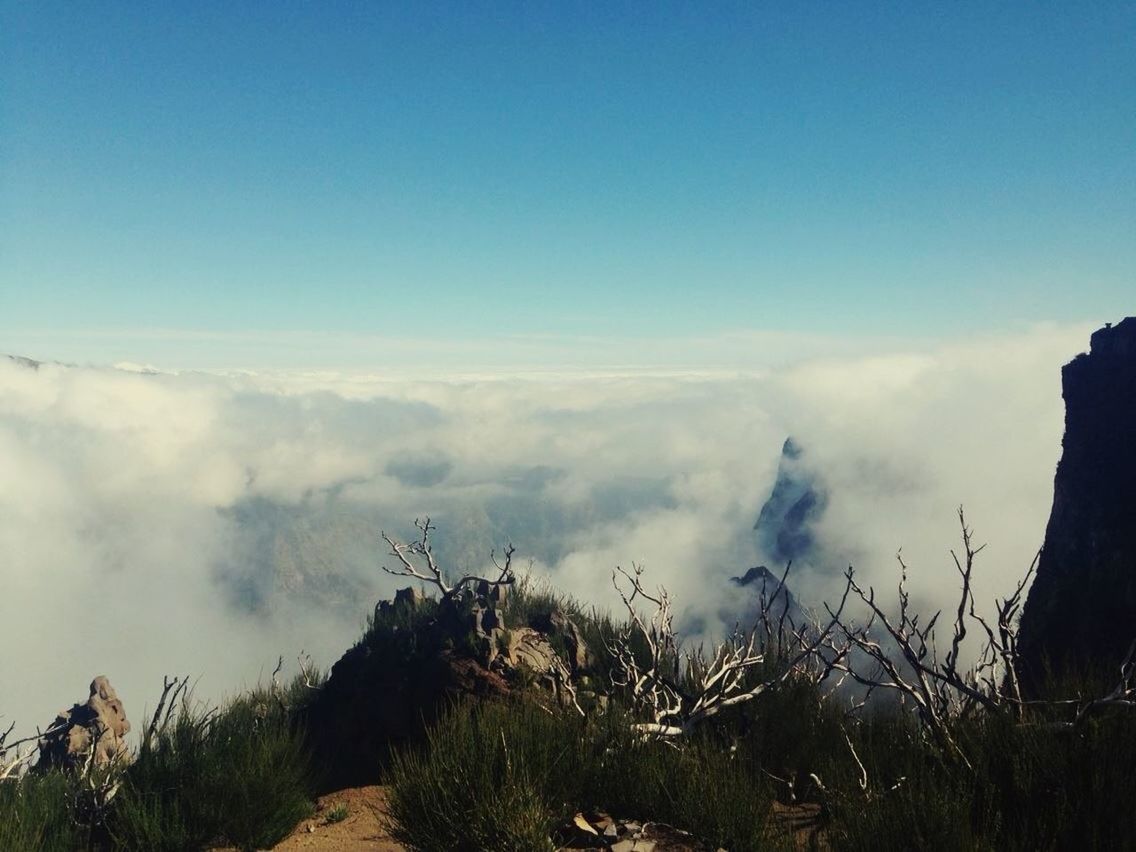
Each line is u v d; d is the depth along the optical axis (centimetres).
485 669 1114
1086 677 749
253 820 827
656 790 673
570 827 645
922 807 542
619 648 1130
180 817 813
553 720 774
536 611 1289
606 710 841
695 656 1059
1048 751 610
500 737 686
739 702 927
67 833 789
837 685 988
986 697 744
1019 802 576
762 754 851
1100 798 536
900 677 781
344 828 873
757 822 620
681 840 619
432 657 1146
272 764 888
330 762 1112
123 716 1525
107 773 901
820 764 807
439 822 623
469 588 1302
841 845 561
